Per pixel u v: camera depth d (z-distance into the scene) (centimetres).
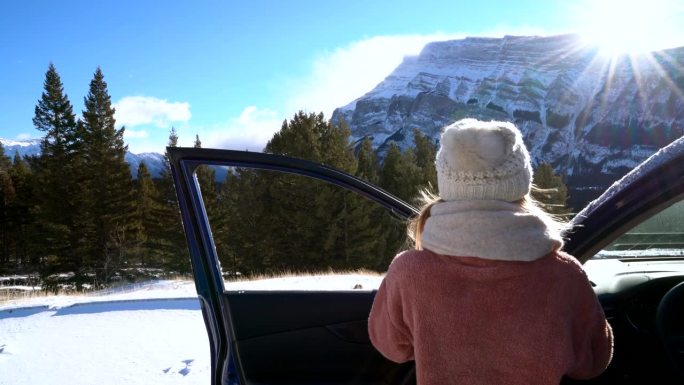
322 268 2830
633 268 200
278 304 207
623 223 144
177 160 202
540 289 117
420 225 141
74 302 813
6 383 433
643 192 139
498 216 118
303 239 2850
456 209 123
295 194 2853
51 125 4347
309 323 205
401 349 137
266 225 2859
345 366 198
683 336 165
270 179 2858
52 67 4375
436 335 121
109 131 4328
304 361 202
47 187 4131
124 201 4203
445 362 119
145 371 448
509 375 114
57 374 452
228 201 2862
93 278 3544
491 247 116
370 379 193
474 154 121
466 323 118
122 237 3762
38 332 621
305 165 212
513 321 115
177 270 3481
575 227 150
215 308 196
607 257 200
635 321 184
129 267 3584
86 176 4197
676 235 180
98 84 4328
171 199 3891
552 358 112
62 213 4091
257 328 204
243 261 2873
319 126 3734
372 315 147
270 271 2861
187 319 663
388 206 213
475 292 118
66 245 3928
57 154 4288
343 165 3534
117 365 470
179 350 512
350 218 2845
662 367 175
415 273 125
